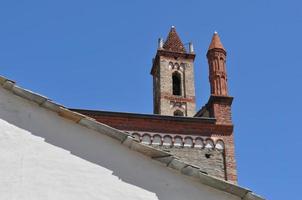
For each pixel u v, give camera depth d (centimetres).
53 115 941
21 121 934
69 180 888
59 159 904
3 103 946
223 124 2986
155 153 910
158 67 3978
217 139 2945
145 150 912
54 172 892
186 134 2923
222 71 3297
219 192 901
